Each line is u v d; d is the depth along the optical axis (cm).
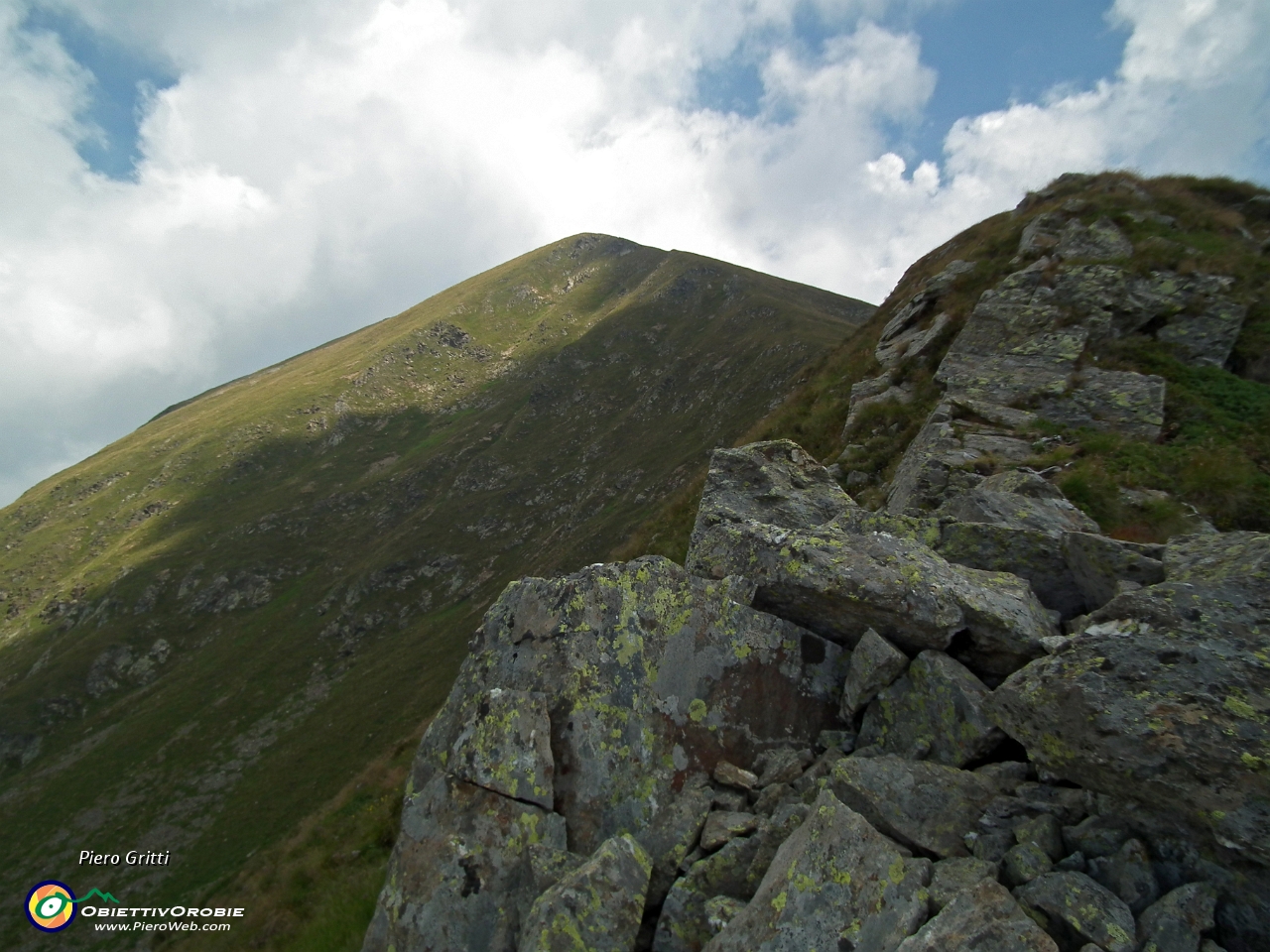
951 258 3681
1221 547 802
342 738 10619
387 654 13425
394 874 784
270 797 9575
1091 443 1575
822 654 961
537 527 16725
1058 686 650
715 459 1485
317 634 15138
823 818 641
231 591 17375
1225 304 2020
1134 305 2066
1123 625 690
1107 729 599
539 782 809
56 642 16775
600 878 677
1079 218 2670
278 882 2212
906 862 603
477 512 18025
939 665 827
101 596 17662
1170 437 1642
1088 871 589
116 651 15812
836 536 1011
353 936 1424
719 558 1098
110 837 9625
